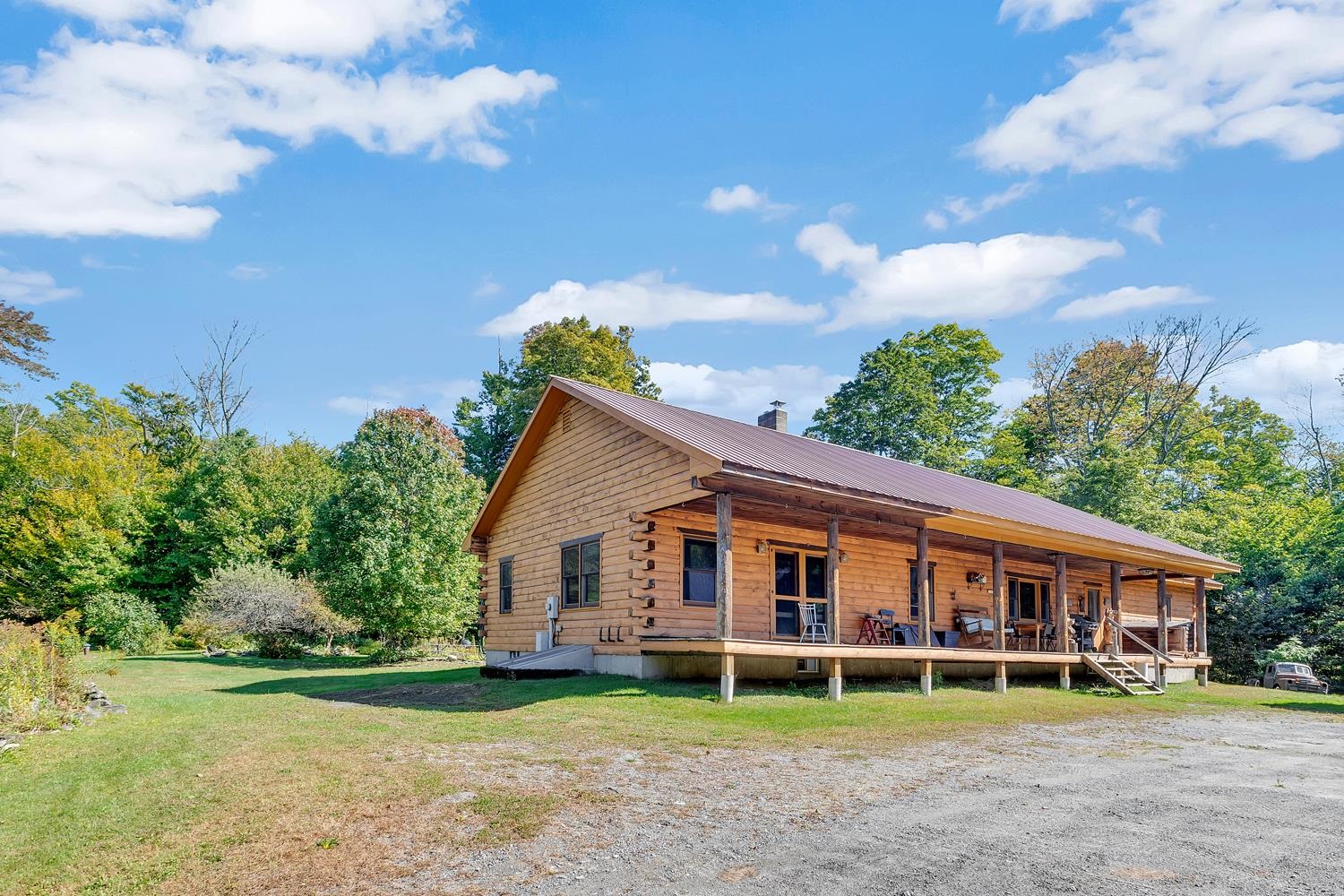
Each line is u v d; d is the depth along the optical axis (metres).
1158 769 8.03
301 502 34.47
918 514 14.45
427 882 4.86
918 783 7.14
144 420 46.91
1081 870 4.83
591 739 9.00
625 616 14.80
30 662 11.09
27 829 5.97
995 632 15.94
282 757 8.04
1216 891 4.49
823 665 15.89
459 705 11.80
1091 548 17.69
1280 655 27.94
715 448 12.57
